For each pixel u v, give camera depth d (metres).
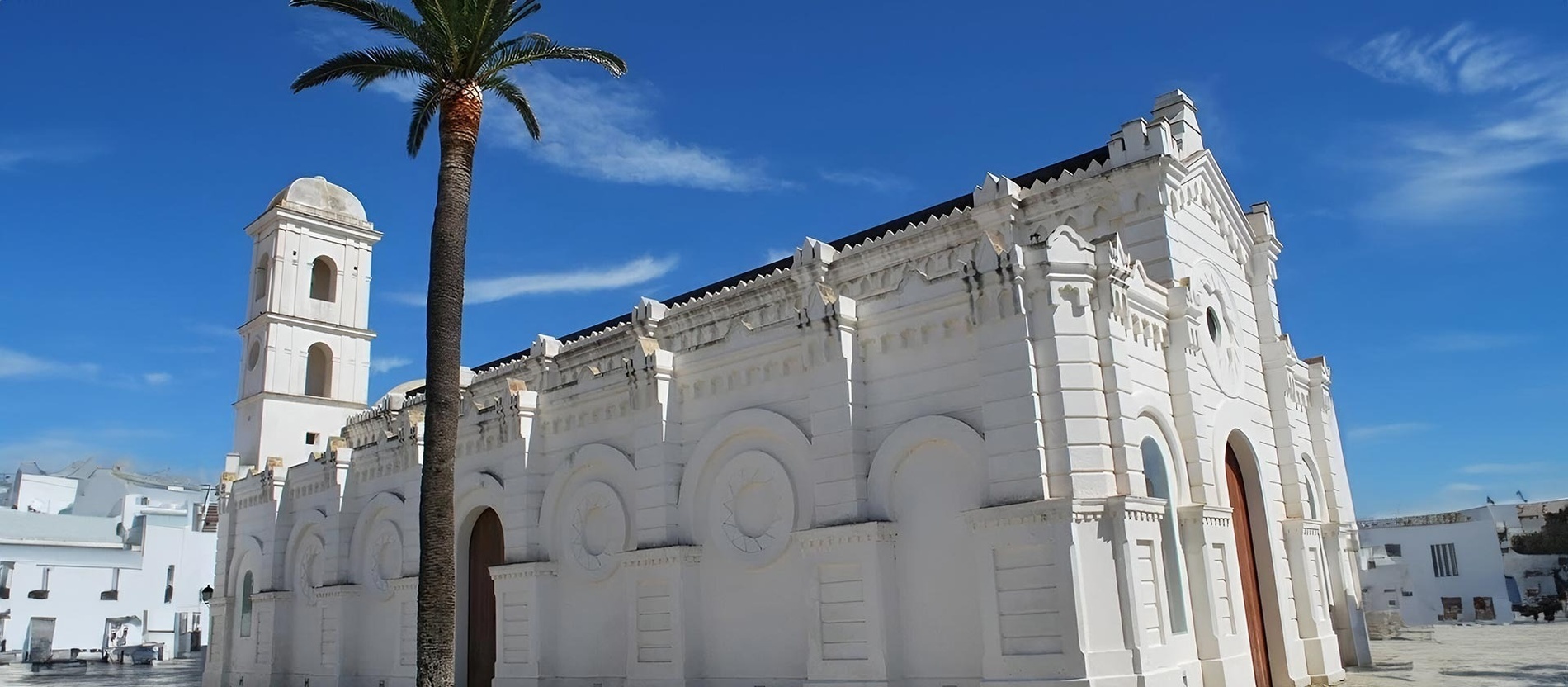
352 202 57.06
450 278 22.06
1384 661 32.22
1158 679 18.69
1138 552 19.42
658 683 24.62
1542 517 82.00
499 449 31.34
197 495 91.88
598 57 25.30
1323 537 32.34
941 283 21.22
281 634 40.78
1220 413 25.30
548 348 36.09
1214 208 28.48
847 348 22.33
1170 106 28.39
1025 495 19.08
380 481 37.47
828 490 22.03
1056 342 19.62
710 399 25.69
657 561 25.17
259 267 54.94
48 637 67.88
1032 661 18.53
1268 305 30.69
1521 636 43.19
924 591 20.73
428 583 20.75
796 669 22.55
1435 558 73.44
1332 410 41.06
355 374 54.66
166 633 73.94
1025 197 27.11
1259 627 25.62
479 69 23.67
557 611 28.67
